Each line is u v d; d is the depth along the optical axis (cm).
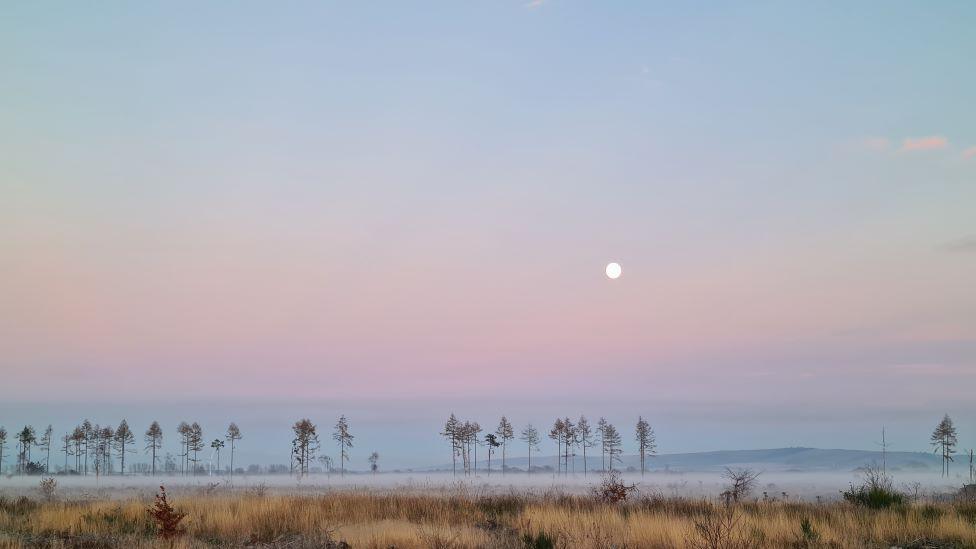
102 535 1894
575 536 1761
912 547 1681
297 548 1725
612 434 13138
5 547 1644
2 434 12556
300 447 11669
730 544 1555
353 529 1991
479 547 1672
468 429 12456
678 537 1686
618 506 2505
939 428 10750
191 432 13162
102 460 14238
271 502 2452
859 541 1719
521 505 2530
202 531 1995
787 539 1728
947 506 2355
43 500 3197
